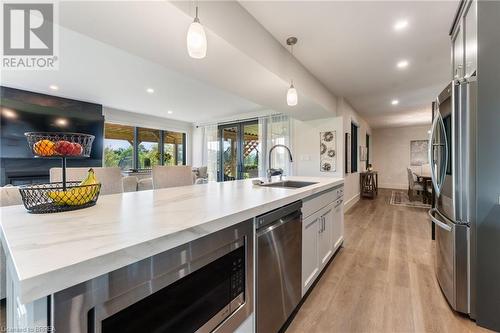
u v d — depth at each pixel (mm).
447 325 1527
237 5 1874
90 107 5219
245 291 1109
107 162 5949
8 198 1499
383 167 8922
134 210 1062
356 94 4352
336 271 2254
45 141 1014
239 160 6590
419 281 2070
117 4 1332
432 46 2576
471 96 1553
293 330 1487
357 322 1560
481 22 1489
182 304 817
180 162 7805
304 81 3100
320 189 2000
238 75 2385
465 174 1586
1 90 4117
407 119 7020
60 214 975
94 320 572
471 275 1571
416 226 3783
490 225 1494
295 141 5137
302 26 2199
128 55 2889
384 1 1867
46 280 481
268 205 1267
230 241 1007
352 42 2490
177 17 1458
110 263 586
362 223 3975
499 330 1470
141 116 6473
